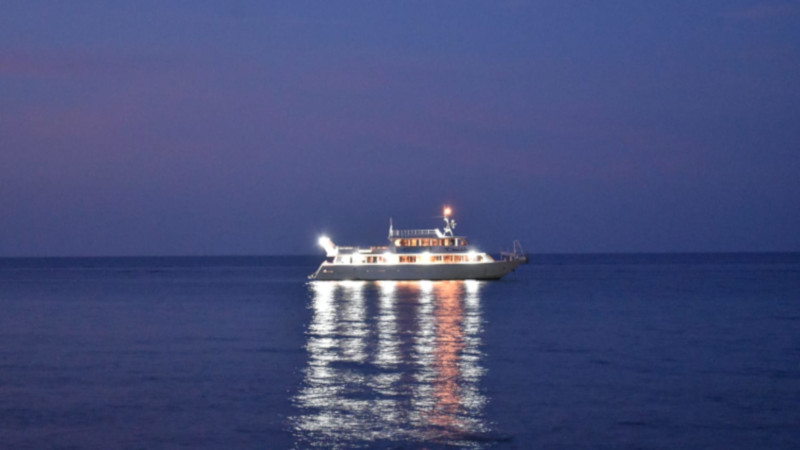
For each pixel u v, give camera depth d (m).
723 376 48.56
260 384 46.53
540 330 72.75
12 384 47.00
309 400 42.34
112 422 38.19
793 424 37.44
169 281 189.00
